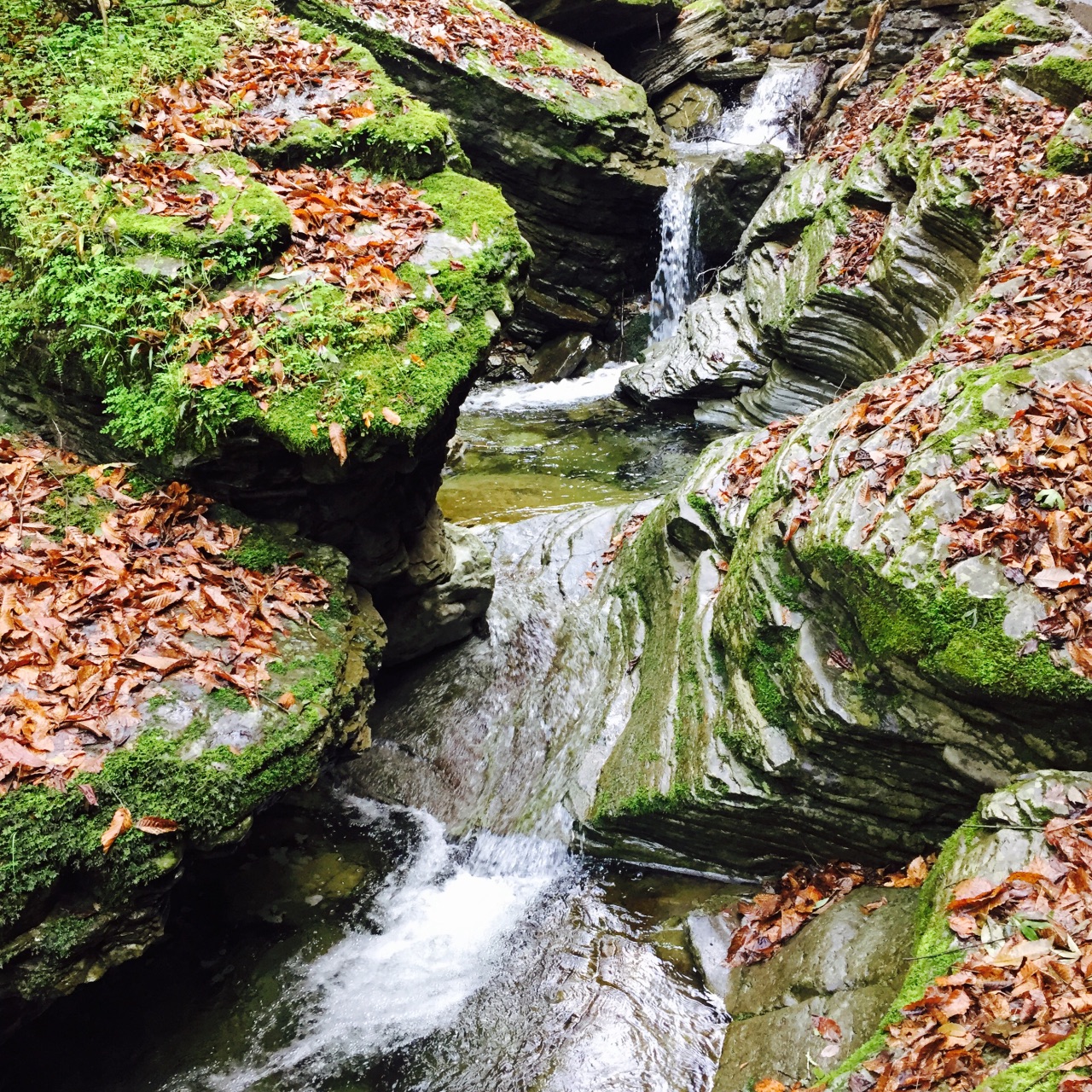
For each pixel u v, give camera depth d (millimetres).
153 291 4258
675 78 15672
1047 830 3191
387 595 5656
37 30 5254
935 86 10102
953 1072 2635
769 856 4758
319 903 4887
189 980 4348
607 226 13062
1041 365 4387
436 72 11547
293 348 4234
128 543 4121
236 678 3730
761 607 4688
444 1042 4168
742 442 6559
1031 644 3475
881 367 9023
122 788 3258
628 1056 3980
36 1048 3877
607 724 5734
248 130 5102
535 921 4883
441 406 4395
